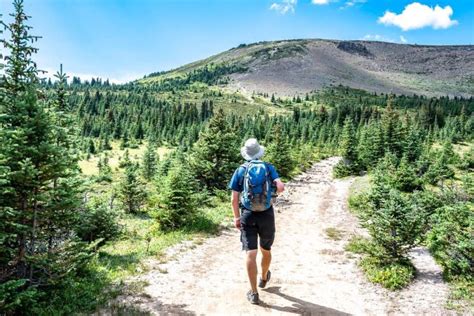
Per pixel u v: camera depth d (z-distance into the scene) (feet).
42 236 25.50
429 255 36.63
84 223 39.01
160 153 380.17
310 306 23.41
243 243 22.57
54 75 27.91
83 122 492.95
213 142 82.84
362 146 175.94
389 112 186.29
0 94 23.90
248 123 464.65
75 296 24.26
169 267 32.27
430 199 54.08
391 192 35.99
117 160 336.70
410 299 25.11
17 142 22.86
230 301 24.00
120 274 29.63
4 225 21.49
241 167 22.22
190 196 53.62
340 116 419.13
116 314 21.81
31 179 22.77
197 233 48.29
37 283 24.12
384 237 32.58
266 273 25.64
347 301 24.72
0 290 19.44
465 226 30.96
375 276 29.73
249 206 21.71
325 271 32.17
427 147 204.13
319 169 186.60
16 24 24.21
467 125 385.91
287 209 72.84
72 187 25.95
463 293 25.57
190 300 24.29
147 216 89.66
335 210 72.79
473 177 53.57
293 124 406.00
